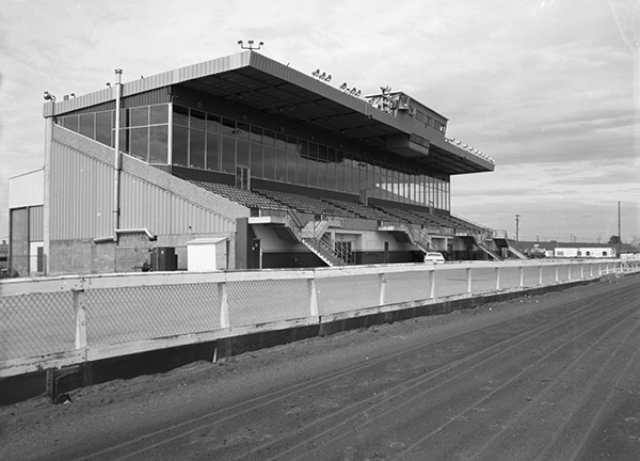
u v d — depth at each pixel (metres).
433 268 11.73
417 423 4.72
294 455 4.01
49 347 6.68
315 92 32.91
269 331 7.70
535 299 16.11
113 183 32.88
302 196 40.56
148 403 5.21
